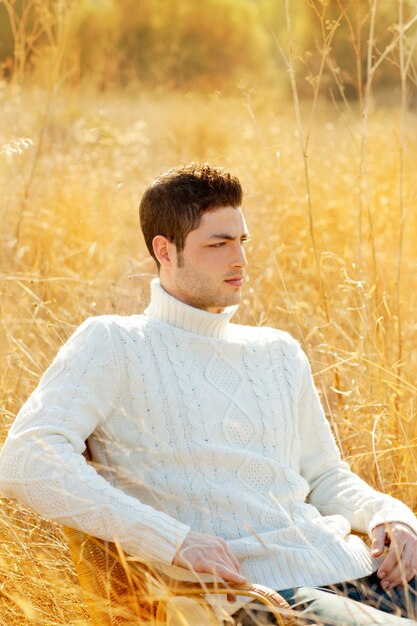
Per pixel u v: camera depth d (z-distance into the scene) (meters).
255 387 3.42
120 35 16.78
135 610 3.05
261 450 3.36
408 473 4.54
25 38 7.66
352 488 3.51
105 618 3.07
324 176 7.89
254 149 8.34
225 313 3.42
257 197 6.95
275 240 6.65
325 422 3.66
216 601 2.97
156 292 3.45
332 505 3.52
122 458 3.25
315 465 3.63
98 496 2.98
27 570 3.59
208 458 3.24
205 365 3.37
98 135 7.70
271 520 3.23
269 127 9.30
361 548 3.25
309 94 11.76
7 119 7.93
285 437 3.44
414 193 5.87
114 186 7.31
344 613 2.84
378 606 3.05
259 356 3.49
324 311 5.20
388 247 6.58
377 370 4.78
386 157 7.80
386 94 11.55
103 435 3.29
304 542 3.20
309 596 2.96
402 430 4.50
